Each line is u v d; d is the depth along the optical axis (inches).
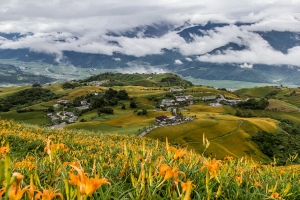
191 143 3191.4
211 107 6441.9
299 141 3690.9
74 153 297.3
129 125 3998.5
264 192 162.1
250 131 3683.6
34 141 512.1
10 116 5605.3
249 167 211.8
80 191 74.0
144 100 7170.3
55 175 136.6
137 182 119.2
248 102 6791.3
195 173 165.5
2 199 69.3
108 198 111.8
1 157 186.9
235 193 151.0
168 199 120.7
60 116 5649.6
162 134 3299.7
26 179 147.0
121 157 209.2
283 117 5920.3
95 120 4507.9
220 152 3031.5
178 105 6742.1
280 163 1298.0
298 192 177.2
